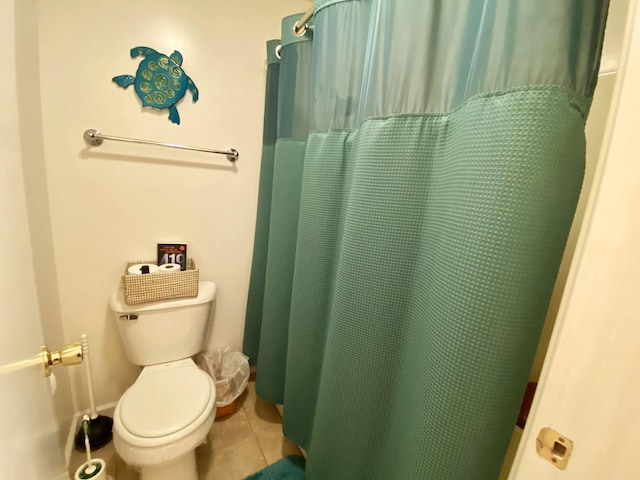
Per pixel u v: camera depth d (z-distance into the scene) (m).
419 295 0.70
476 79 0.53
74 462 1.18
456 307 0.54
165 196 1.34
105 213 1.23
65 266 1.20
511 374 0.50
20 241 0.49
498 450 0.54
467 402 0.53
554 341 0.33
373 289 0.77
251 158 1.50
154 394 1.06
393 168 0.71
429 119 0.67
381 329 0.77
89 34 1.08
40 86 1.03
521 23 0.46
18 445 0.40
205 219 1.45
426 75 0.66
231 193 1.49
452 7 0.62
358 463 0.85
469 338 0.52
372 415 0.81
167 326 1.26
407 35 0.67
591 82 0.46
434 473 0.58
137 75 1.18
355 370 0.82
